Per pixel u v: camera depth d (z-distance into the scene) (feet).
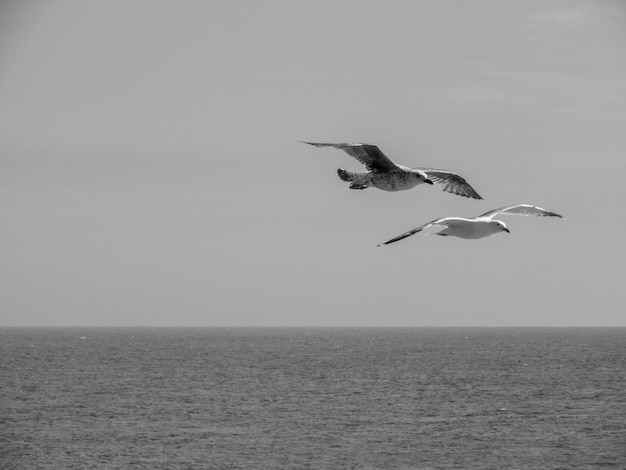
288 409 193.88
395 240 46.11
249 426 168.86
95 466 133.39
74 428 166.91
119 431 163.22
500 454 143.23
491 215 54.03
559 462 137.69
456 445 150.71
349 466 133.59
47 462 136.15
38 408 195.42
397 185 59.57
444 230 53.21
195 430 164.66
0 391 231.30
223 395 222.69
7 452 143.33
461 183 59.62
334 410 192.34
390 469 131.75
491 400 212.64
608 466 134.62
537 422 175.52
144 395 222.48
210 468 132.05
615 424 173.17
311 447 148.05
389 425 170.60
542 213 54.39
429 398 216.74
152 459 138.21
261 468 131.85
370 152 59.06
